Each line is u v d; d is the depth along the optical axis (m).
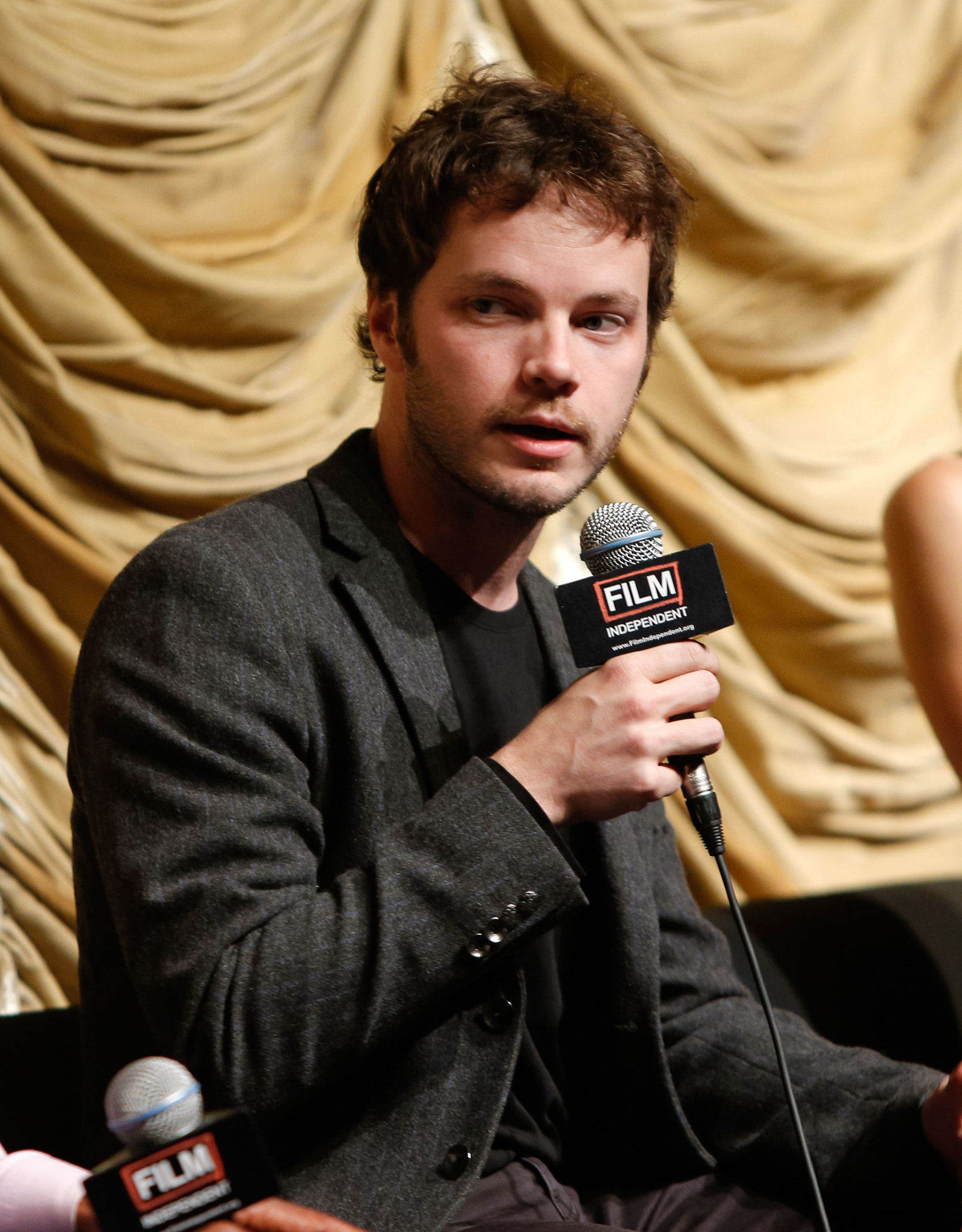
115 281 6.11
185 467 6.21
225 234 6.36
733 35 7.43
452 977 3.09
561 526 6.96
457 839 3.18
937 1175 3.65
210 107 6.34
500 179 3.45
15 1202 2.67
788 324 7.54
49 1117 4.21
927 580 5.10
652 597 3.37
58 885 5.87
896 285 7.77
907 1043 5.22
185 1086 2.41
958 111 7.89
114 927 3.71
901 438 7.71
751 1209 3.84
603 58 7.10
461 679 3.80
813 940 5.51
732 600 7.34
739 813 7.18
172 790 3.20
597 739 3.23
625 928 3.86
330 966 3.03
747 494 7.36
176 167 6.29
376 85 6.68
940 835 7.54
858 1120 3.84
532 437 3.51
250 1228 2.41
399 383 3.83
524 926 3.14
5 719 5.85
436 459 3.59
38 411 5.98
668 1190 3.94
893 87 7.80
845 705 7.48
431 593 3.85
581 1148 4.03
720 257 7.38
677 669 3.33
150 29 6.25
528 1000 3.77
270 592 3.45
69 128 6.07
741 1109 3.99
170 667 3.29
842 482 7.56
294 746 3.40
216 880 3.13
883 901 5.59
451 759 3.56
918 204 7.80
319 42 6.57
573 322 3.53
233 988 3.04
